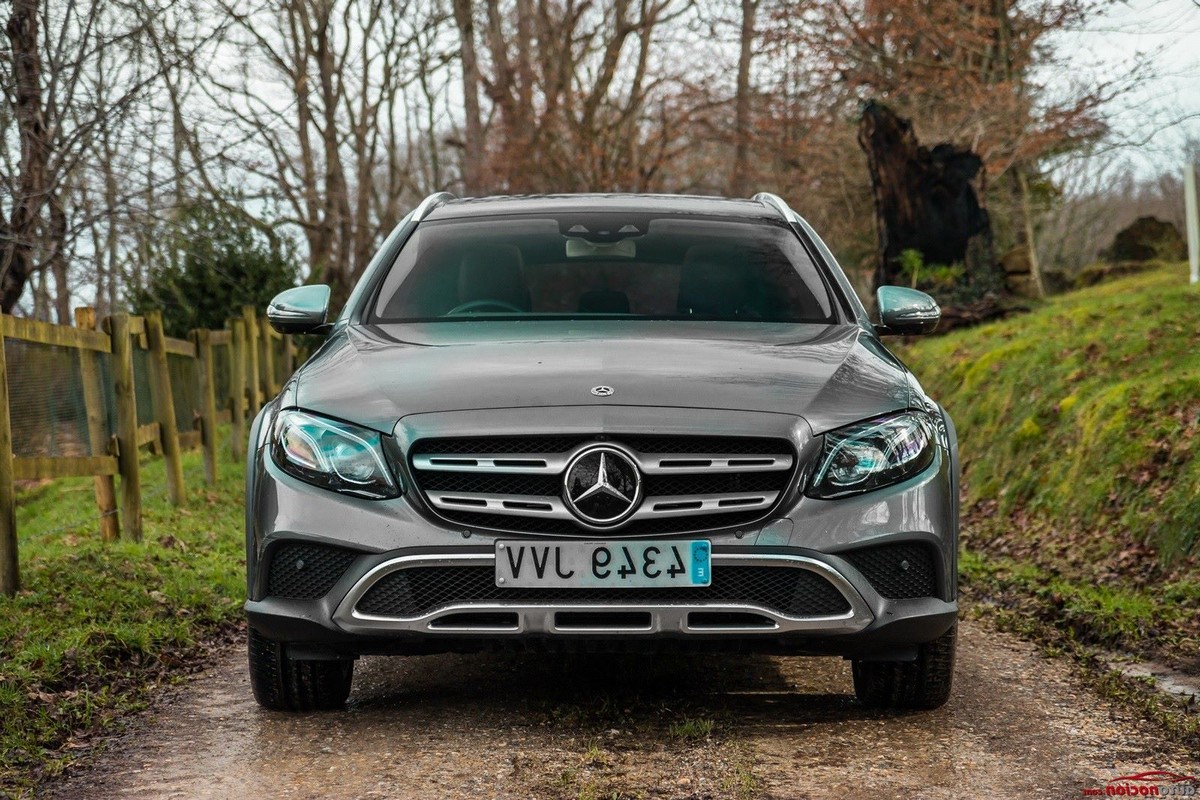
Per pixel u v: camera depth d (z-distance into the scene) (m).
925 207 18.03
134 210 9.82
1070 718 4.25
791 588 3.77
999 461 9.71
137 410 9.21
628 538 3.71
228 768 3.73
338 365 4.23
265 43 24.17
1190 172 15.80
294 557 3.89
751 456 3.75
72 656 4.92
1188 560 6.49
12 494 6.12
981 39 21.23
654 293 4.83
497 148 27.61
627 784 3.48
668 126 25.94
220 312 17.81
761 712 4.26
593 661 4.99
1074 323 11.88
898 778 3.57
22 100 8.97
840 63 23.25
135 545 7.55
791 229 5.30
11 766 3.74
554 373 3.96
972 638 5.67
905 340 16.64
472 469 3.75
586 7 27.42
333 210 28.75
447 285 4.89
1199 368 8.41
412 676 4.83
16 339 6.42
